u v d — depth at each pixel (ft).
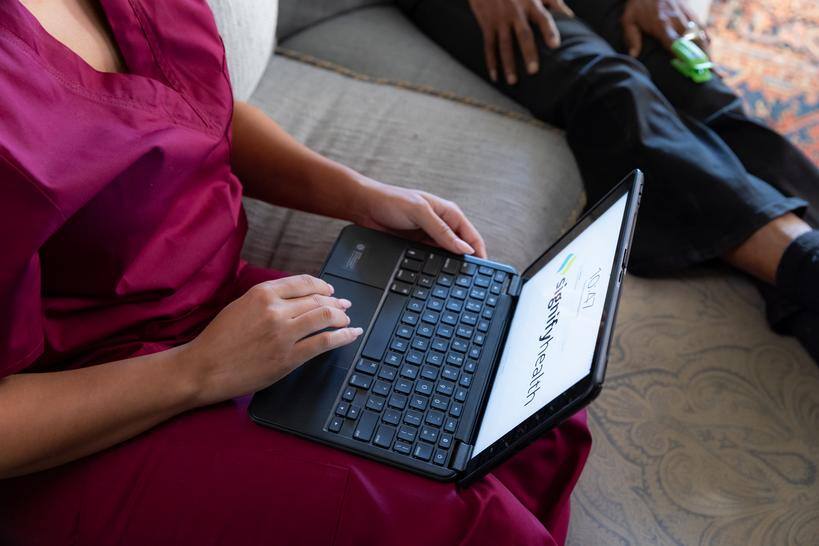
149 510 2.20
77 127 2.06
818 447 3.57
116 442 2.22
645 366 3.81
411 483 2.30
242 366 2.27
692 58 4.32
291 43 4.46
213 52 2.64
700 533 3.27
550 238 3.70
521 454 2.77
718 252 3.90
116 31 2.44
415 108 4.08
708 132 4.14
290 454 2.29
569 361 2.18
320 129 3.88
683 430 3.60
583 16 4.71
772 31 6.02
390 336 2.64
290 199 3.20
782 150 4.23
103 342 2.38
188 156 2.38
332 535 2.23
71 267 2.22
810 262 3.67
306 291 2.46
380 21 4.63
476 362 2.63
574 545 3.21
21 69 1.97
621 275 2.22
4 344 1.93
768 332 3.98
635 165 3.99
